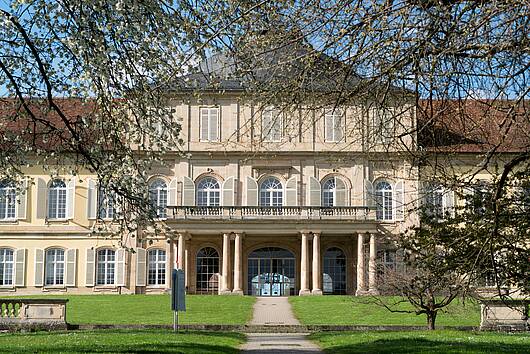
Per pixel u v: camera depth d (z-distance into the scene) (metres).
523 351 18.27
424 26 9.77
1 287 60.41
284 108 11.62
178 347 19.75
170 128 17.36
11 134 17.72
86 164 18.45
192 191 60.31
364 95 11.27
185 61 12.58
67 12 14.84
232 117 60.41
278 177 60.56
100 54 15.09
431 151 12.08
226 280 57.00
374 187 60.09
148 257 60.91
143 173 18.73
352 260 60.50
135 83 16.75
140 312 41.84
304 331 34.31
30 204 61.09
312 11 10.42
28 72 16.53
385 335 26.69
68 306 44.69
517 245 12.84
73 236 60.91
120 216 18.94
